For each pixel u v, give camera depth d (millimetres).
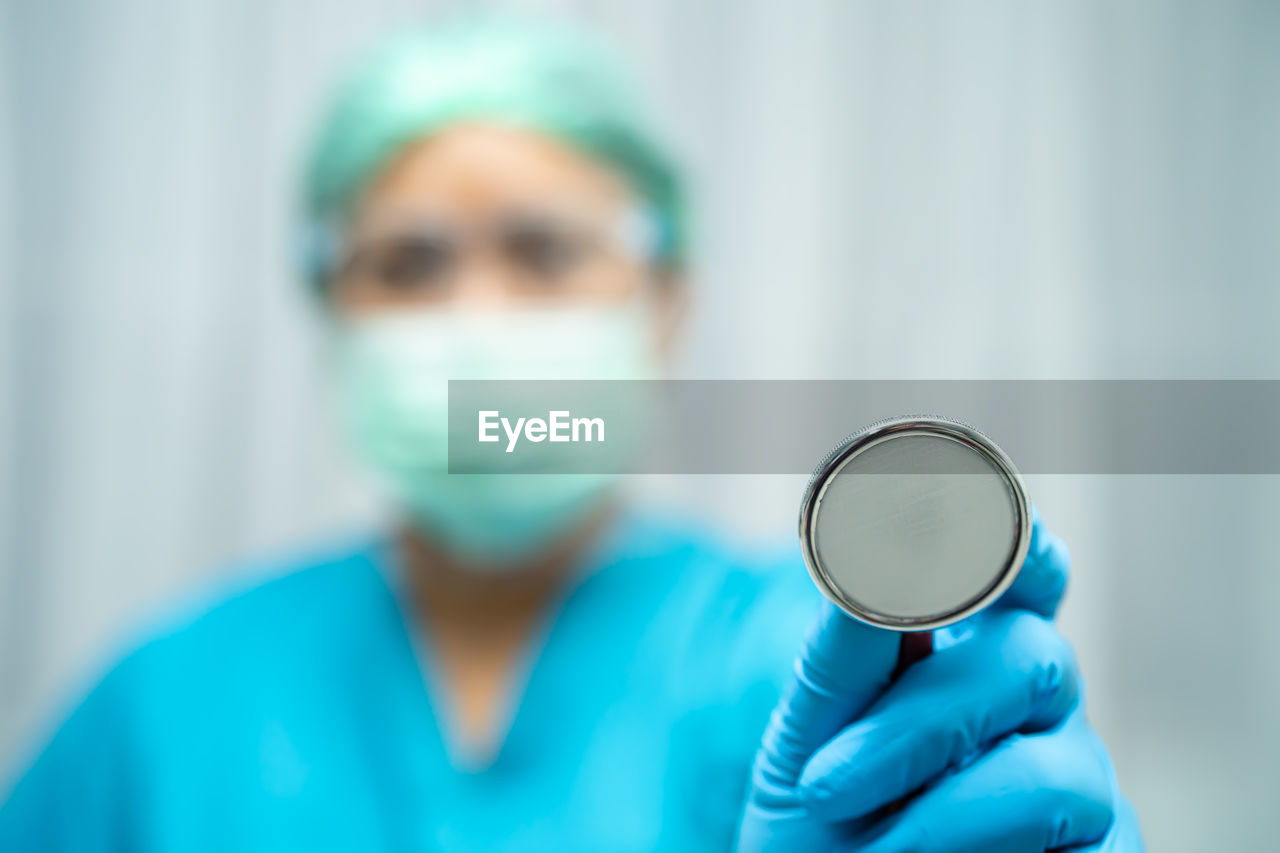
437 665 981
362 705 946
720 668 913
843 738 532
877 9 1621
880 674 541
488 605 1008
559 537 1027
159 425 1677
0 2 1683
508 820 871
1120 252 1608
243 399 1676
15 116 1688
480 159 1016
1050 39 1621
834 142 1614
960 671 542
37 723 1646
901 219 1611
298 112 1659
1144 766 1572
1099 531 1577
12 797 967
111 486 1673
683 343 1558
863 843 546
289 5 1665
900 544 458
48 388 1681
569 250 1057
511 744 903
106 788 960
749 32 1611
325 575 1056
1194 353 1593
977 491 456
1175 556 1575
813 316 1604
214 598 1069
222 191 1677
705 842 847
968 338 1600
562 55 1050
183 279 1681
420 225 1027
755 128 1612
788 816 567
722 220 1606
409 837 877
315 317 1138
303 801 899
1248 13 1603
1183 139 1610
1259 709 1560
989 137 1616
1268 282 1589
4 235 1681
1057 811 522
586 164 1063
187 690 976
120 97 1683
